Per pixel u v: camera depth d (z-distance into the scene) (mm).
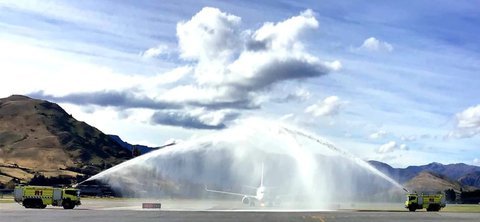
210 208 153125
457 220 101375
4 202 166625
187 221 89750
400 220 99438
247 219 96438
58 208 134375
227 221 90688
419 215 119750
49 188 132625
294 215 111750
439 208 150625
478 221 98750
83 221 86062
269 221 91812
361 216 111188
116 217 98062
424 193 157250
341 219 100000
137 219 93250
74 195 134375
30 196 132250
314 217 105125
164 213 115500
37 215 100438
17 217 93812
